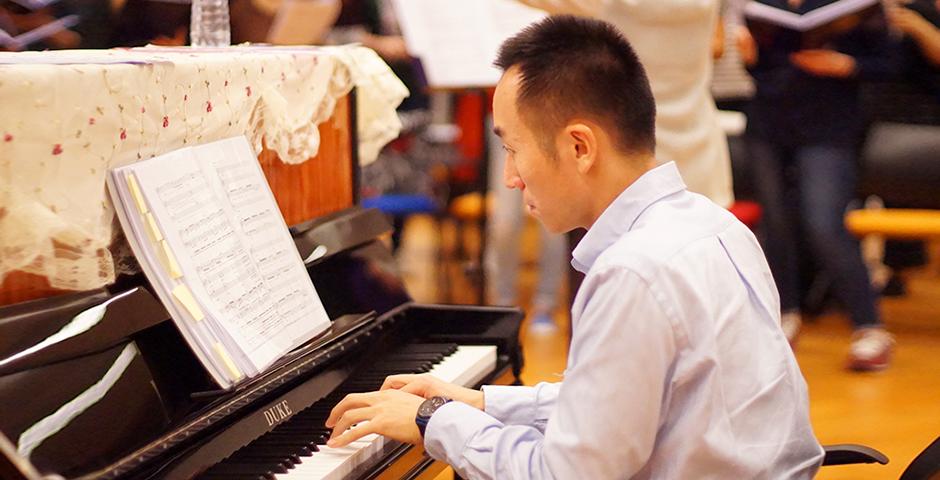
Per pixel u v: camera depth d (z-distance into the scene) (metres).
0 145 1.43
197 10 2.41
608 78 1.57
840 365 4.52
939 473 1.63
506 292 5.29
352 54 2.40
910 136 5.06
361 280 2.27
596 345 1.47
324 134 2.36
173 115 1.76
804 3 4.35
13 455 1.16
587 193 1.62
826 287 5.18
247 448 1.69
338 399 1.94
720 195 3.55
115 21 3.05
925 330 5.09
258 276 1.83
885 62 4.34
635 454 1.48
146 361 1.61
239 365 1.69
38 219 1.49
